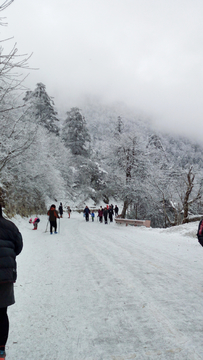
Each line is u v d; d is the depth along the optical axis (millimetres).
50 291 4672
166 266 6324
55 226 14273
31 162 19375
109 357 2586
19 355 2674
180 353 2615
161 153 31625
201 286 4770
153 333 3049
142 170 28844
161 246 9547
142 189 27641
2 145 12266
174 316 3504
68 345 2850
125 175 29812
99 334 3068
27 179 20688
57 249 9164
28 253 8430
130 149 29547
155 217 30219
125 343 2850
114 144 29969
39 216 26281
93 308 3850
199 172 24812
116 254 7934
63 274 5805
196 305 3871
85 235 13469
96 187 55781
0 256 2465
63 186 40781
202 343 2801
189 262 6773
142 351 2676
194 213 27500
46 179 27641
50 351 2740
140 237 12555
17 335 3100
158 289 4621
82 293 4516
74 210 44938
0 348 2363
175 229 14562
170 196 26781
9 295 2424
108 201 57469
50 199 40719
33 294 4531
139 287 4754
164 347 2740
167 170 28328
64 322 3420
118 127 45031
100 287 4812
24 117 14289
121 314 3607
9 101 12023
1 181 15320
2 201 15500
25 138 14469
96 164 56000
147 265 6441
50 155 32250
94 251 8523
